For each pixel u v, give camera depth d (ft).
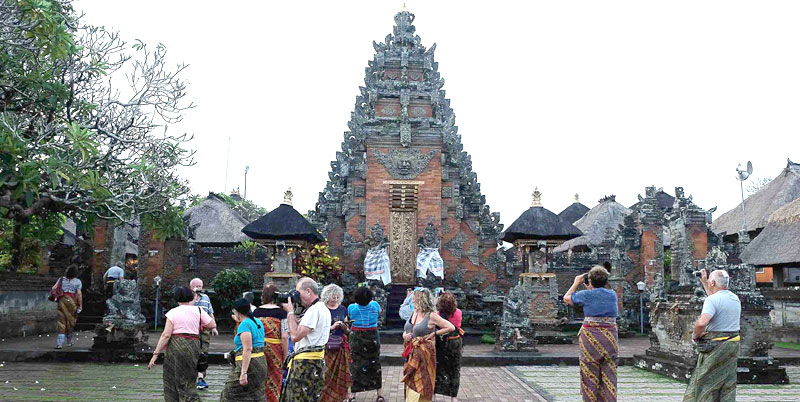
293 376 23.49
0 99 46.78
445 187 82.43
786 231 77.82
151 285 77.36
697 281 41.75
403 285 78.54
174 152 51.47
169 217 55.01
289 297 24.54
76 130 38.40
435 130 82.64
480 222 82.79
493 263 81.76
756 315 40.57
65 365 45.47
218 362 47.06
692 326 39.81
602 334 23.73
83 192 47.03
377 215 80.69
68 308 49.85
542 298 68.90
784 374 39.37
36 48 42.55
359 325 32.09
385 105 83.82
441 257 80.02
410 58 85.66
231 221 117.29
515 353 52.24
